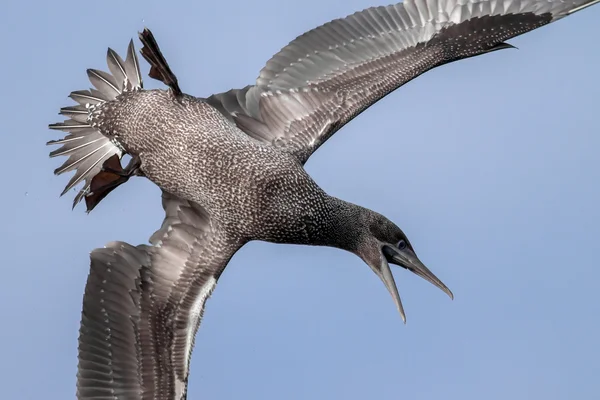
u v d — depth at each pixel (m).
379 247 14.63
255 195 13.78
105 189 13.84
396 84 15.21
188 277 13.97
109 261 13.71
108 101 14.23
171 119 13.84
